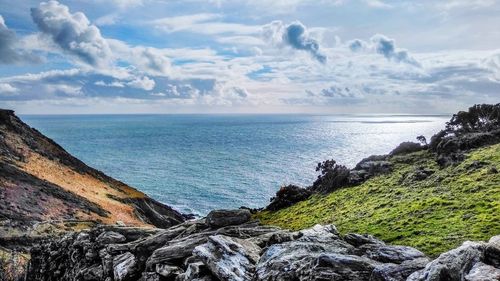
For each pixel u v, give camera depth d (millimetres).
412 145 49438
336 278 13742
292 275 15180
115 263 25266
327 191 43875
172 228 27969
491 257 12172
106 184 157625
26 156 149125
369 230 25875
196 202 162125
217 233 24031
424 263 13398
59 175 144500
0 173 119000
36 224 90562
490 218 22359
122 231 30750
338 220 31156
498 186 27469
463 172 33344
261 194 169500
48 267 35156
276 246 18203
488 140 40844
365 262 14391
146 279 22078
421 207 27422
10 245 75875
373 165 44312
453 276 11742
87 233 32688
